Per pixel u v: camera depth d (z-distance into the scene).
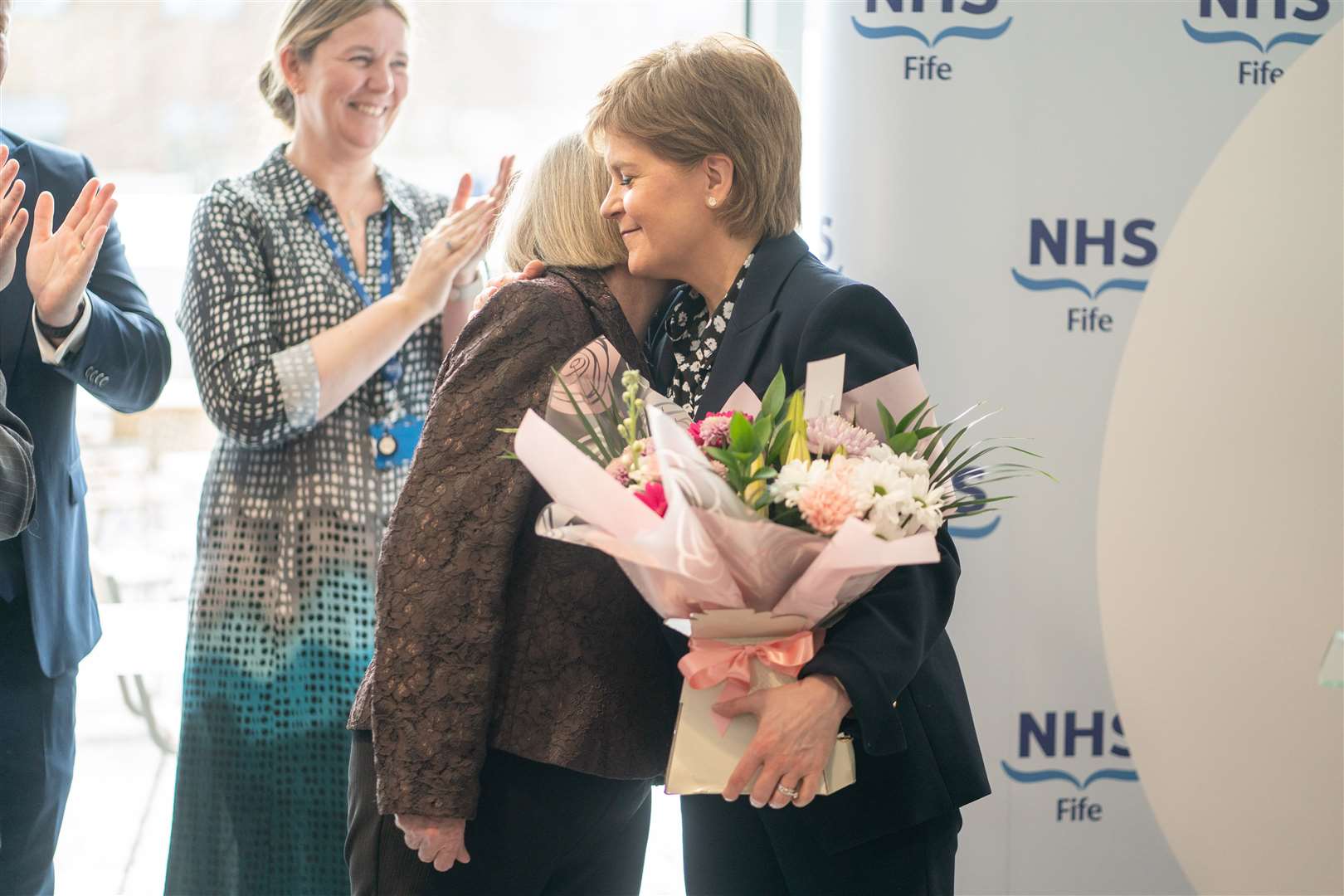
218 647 2.20
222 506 2.22
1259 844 2.21
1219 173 2.15
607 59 2.92
